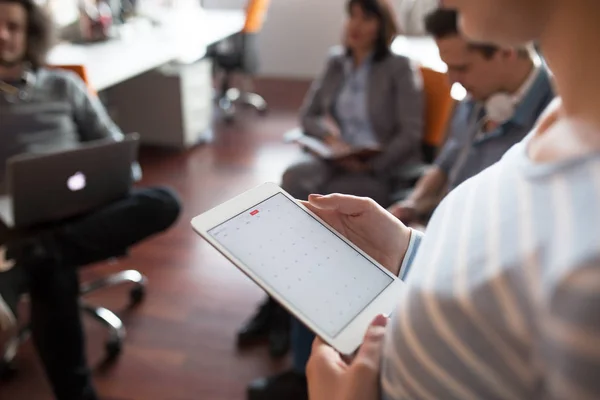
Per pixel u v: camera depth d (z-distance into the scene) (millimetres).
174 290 2164
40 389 1678
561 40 338
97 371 1763
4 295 1453
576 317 270
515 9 353
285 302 597
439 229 450
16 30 1728
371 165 1958
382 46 2051
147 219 1792
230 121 4086
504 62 1188
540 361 303
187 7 4297
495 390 342
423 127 2035
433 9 1298
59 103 1858
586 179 311
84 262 1684
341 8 5000
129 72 2547
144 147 3545
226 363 1809
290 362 1813
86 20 3033
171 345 1881
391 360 422
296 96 4773
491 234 358
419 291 391
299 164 2000
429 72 2021
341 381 517
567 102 352
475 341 339
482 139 1270
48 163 1477
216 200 2898
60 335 1490
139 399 1668
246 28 3965
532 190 351
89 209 1692
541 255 308
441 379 367
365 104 2113
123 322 1979
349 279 633
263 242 649
